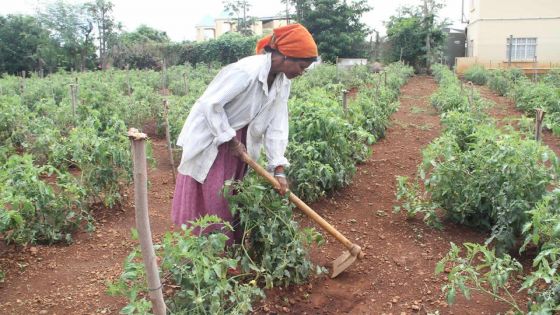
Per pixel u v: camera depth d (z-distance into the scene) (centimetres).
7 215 373
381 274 368
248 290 281
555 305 274
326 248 408
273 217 334
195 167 322
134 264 258
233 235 342
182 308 271
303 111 550
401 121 1059
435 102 1248
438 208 480
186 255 258
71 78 1672
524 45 2820
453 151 448
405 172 629
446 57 3412
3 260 394
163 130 890
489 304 325
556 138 872
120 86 1574
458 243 416
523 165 390
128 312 239
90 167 491
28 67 2909
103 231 456
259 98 319
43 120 764
